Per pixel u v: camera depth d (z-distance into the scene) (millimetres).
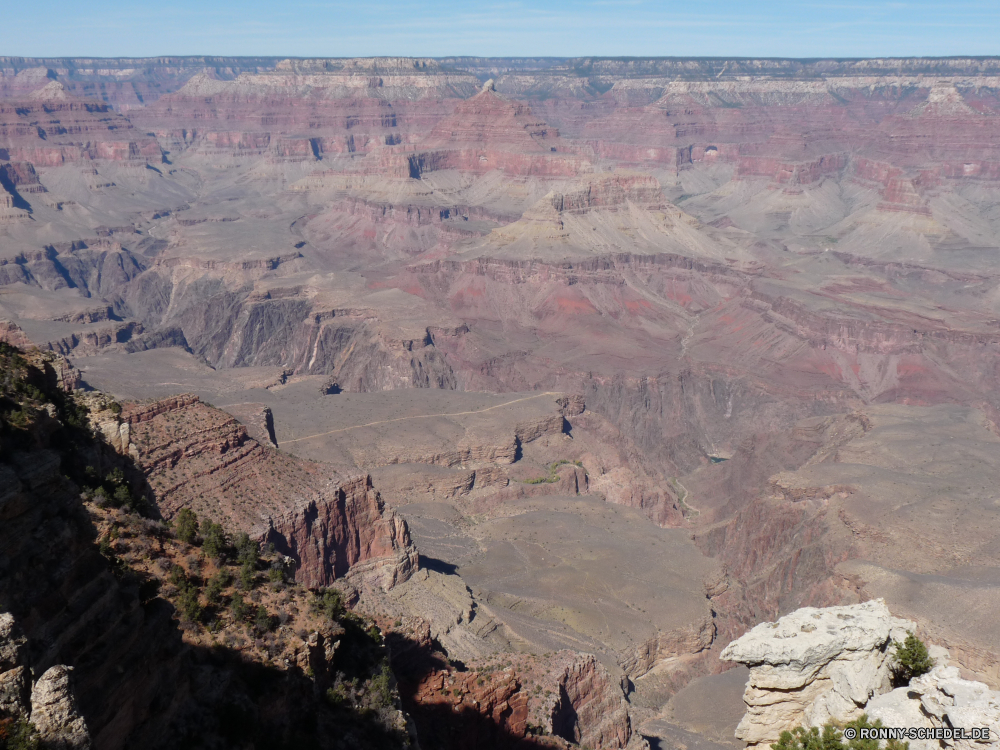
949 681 31781
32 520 31781
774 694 37812
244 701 41250
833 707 36531
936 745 31078
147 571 45688
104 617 33438
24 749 26469
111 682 32844
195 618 44562
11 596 29719
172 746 36250
